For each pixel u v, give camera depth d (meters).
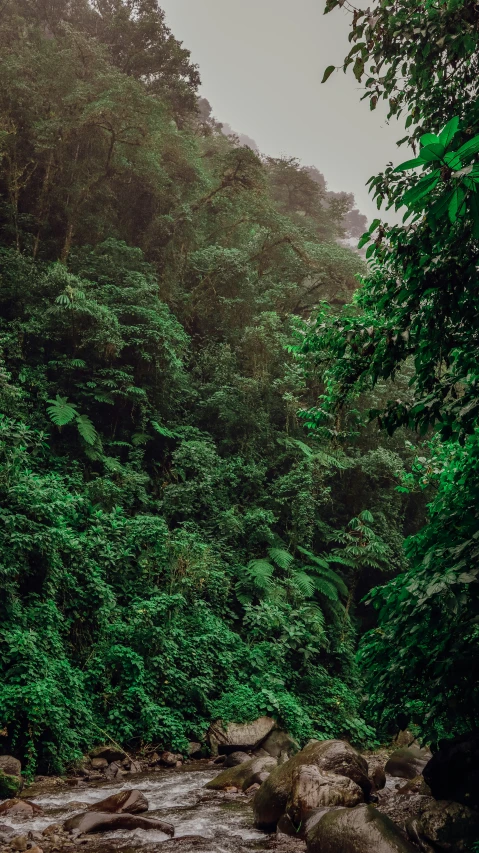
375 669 5.04
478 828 4.47
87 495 12.86
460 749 4.99
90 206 18.61
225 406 16.95
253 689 11.97
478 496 4.65
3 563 9.33
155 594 12.14
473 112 3.66
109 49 24.27
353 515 17.92
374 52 5.16
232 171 21.94
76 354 15.02
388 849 4.21
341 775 5.83
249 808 6.53
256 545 15.15
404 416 4.36
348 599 16.17
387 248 4.35
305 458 16.97
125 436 15.30
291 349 7.55
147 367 15.66
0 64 16.92
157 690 10.72
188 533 13.64
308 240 26.23
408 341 4.41
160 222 19.42
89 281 15.52
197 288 19.55
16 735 8.11
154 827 5.59
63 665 9.48
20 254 15.80
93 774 8.48
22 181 17.42
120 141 18.67
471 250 4.09
